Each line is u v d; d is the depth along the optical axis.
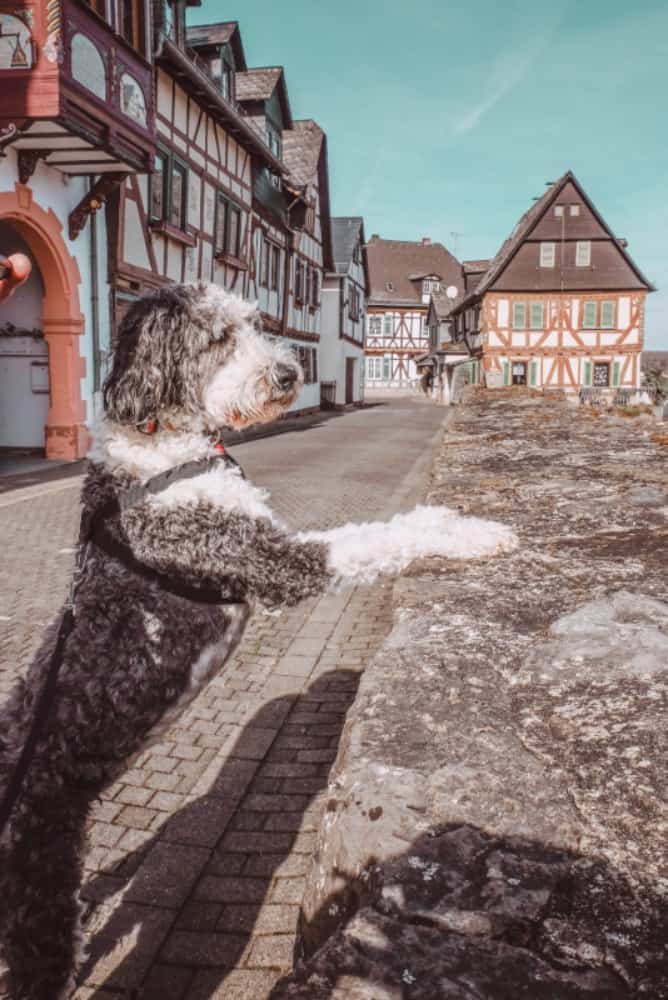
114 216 15.47
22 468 13.48
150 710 1.83
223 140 21.30
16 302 14.97
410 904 1.44
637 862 1.54
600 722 2.09
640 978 1.27
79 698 1.76
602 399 36.25
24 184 12.78
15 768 1.74
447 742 2.02
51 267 14.02
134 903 2.64
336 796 1.89
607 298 44.00
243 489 1.95
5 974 1.89
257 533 1.88
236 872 2.79
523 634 2.77
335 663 4.78
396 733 2.09
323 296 39.34
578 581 3.38
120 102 12.83
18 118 11.12
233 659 4.82
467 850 1.59
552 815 1.69
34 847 1.78
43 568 7.05
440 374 54.62
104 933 2.51
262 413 2.05
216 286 2.21
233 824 3.07
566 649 2.55
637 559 3.71
